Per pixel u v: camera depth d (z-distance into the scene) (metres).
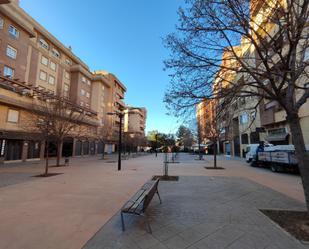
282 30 5.37
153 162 23.41
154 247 3.57
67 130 17.56
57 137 15.85
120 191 7.85
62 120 16.33
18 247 3.54
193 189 8.38
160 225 4.55
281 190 8.28
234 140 36.19
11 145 22.39
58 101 15.86
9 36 24.69
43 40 34.00
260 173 13.82
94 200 6.57
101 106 49.94
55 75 36.44
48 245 3.62
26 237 3.93
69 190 8.02
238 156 34.19
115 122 58.78
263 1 5.47
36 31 32.44
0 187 8.64
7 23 24.44
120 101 63.47
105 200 6.57
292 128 5.10
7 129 21.62
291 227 4.43
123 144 44.22
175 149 61.97
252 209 5.71
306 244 3.67
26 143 24.28
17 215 5.14
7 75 23.66
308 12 4.96
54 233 4.12
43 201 6.44
